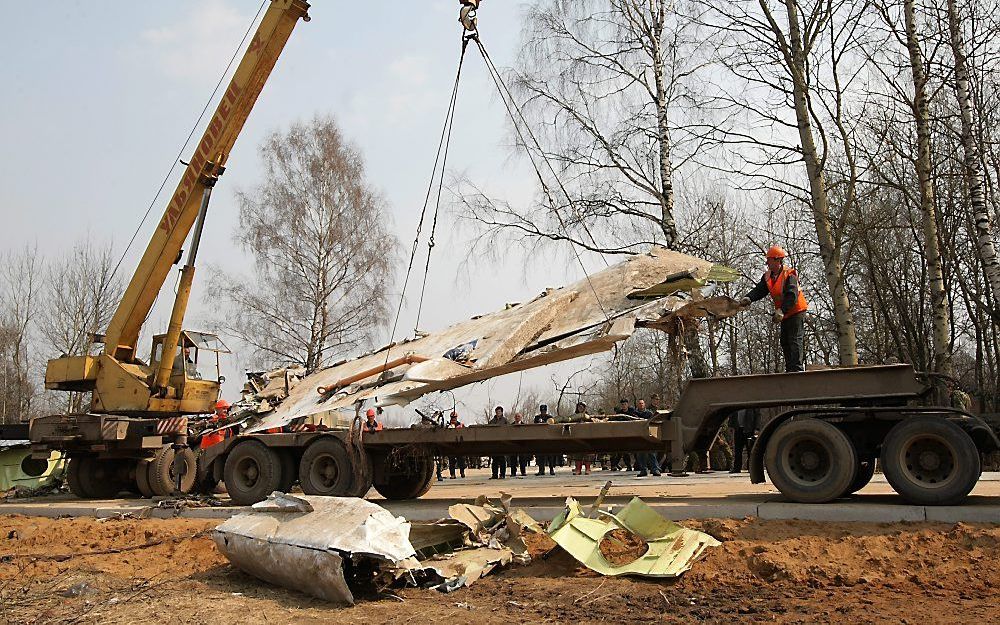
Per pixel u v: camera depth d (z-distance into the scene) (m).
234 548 7.75
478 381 11.46
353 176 31.02
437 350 12.83
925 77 15.75
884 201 24.12
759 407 9.70
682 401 9.97
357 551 6.75
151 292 16.02
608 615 6.29
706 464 19.20
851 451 8.77
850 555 7.47
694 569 7.51
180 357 16.16
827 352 31.03
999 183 20.20
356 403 11.61
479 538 8.70
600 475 19.30
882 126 19.30
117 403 15.66
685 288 10.81
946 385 11.23
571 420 11.34
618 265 12.71
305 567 6.95
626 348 26.73
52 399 46.41
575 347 10.38
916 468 8.56
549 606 6.65
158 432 15.12
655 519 8.13
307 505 7.80
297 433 12.22
